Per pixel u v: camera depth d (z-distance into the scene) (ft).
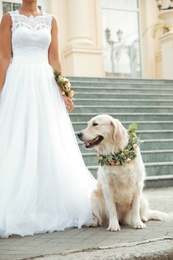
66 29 43.21
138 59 49.83
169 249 10.10
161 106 30.22
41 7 43.04
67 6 43.34
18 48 13.94
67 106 14.55
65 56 42.32
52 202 12.93
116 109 28.19
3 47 13.93
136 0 49.83
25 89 13.60
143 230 12.32
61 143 13.89
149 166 22.66
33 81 13.74
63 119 14.15
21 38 13.76
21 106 13.39
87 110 27.25
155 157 23.91
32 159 12.87
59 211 13.00
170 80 36.78
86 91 30.83
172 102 31.63
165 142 25.35
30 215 12.37
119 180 12.58
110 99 29.55
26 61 13.87
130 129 12.92
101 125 12.70
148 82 35.73
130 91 32.48
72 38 42.47
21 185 12.60
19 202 12.41
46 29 14.12
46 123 13.52
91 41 42.57
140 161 12.83
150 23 49.52
